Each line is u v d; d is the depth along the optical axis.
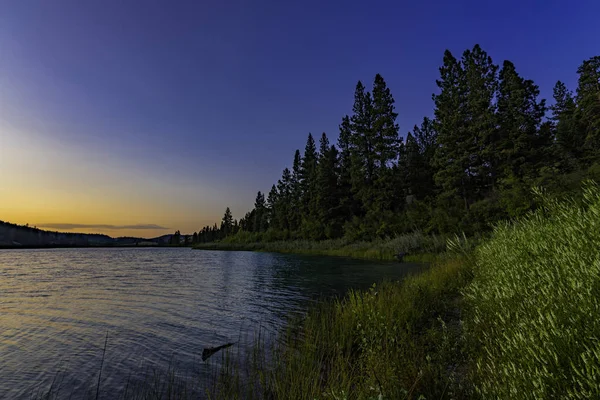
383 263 25.25
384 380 3.57
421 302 7.91
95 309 11.00
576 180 19.38
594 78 42.09
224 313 10.09
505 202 23.59
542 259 4.13
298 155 73.75
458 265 12.21
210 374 5.41
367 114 47.41
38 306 11.62
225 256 48.44
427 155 52.31
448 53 38.34
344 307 8.02
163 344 7.16
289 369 4.68
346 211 55.78
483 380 2.99
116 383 5.26
